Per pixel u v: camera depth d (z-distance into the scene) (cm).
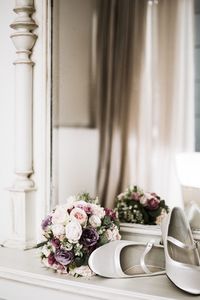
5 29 151
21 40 142
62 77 174
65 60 176
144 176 198
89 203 120
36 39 145
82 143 191
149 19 211
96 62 205
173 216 126
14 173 147
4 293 124
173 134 204
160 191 180
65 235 113
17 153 144
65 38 174
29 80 145
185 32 204
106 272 112
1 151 153
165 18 207
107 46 208
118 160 204
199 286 98
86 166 192
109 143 205
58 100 162
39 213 146
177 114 205
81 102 192
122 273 114
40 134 146
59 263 115
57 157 160
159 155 201
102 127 205
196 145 199
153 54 212
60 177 167
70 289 110
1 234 152
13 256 135
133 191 181
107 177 197
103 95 207
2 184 152
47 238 117
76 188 181
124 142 206
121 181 197
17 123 144
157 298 99
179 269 100
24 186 144
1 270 122
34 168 147
